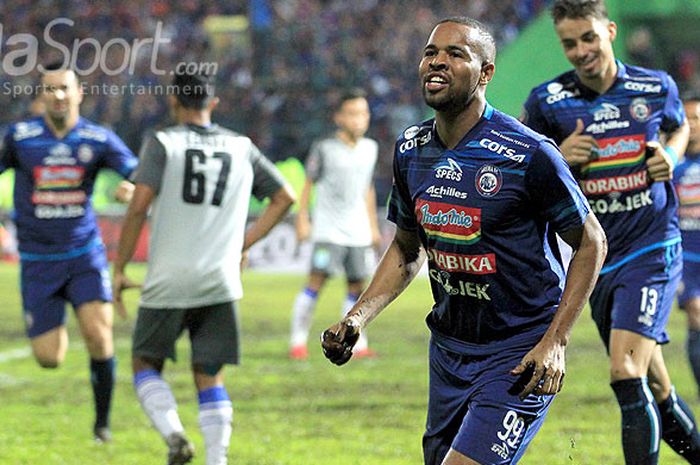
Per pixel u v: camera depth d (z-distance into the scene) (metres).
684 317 43.38
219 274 17.08
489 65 11.30
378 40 79.12
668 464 18.66
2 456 19.81
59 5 80.06
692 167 27.61
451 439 11.98
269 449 20.36
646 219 16.02
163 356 17.11
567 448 19.89
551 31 72.00
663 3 74.81
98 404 21.30
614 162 16.09
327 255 31.95
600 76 16.11
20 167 21.61
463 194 11.32
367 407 24.58
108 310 21.52
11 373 29.77
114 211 60.94
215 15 80.75
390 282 12.28
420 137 11.74
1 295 48.53
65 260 21.50
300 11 80.94
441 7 81.38
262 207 61.09
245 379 28.36
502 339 11.62
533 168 11.06
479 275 11.44
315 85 76.31
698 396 25.34
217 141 17.22
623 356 15.49
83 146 21.50
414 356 32.22
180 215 16.97
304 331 32.19
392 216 12.35
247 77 75.94
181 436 16.66
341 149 31.98
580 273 11.07
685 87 77.88
